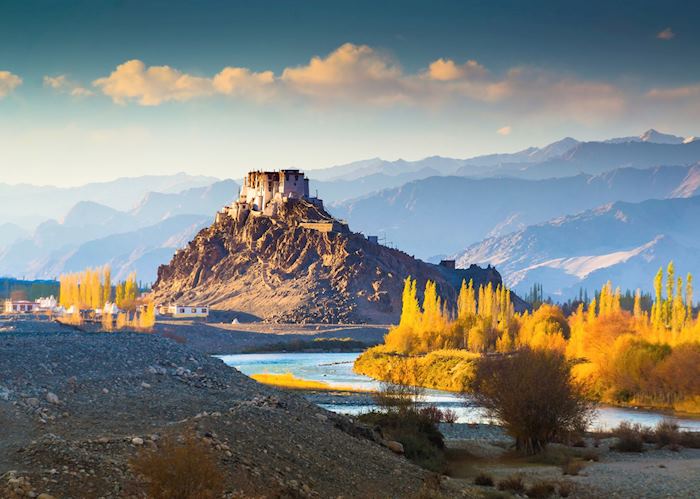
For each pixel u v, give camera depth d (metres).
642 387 121.81
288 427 48.19
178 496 31.88
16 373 53.66
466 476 57.72
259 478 38.06
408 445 60.16
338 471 44.31
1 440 39.06
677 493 51.56
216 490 33.28
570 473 58.50
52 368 57.09
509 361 73.44
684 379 116.81
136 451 36.19
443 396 116.81
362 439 54.25
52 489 30.77
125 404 50.66
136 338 71.75
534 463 64.38
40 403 47.12
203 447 37.75
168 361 65.62
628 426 83.50
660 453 70.50
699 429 92.19
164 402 52.44
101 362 61.41
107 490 31.56
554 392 68.38
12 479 30.75
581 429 74.94
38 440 35.62
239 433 43.69
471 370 126.81
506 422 70.06
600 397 125.31
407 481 46.97
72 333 77.00
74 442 36.09
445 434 78.69
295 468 41.97
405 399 70.81
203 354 71.81
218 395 57.84
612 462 65.50
